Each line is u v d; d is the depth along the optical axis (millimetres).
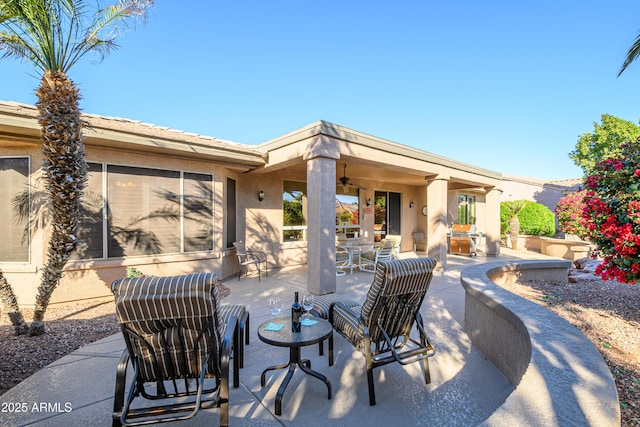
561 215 11891
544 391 1756
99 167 6355
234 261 8867
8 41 4105
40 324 4477
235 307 3912
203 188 7707
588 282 6754
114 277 6512
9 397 2986
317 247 6520
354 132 7062
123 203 6617
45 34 3902
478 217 18875
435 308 5766
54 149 4016
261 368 3578
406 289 3062
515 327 3133
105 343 4234
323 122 6387
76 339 4363
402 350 4008
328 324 3396
